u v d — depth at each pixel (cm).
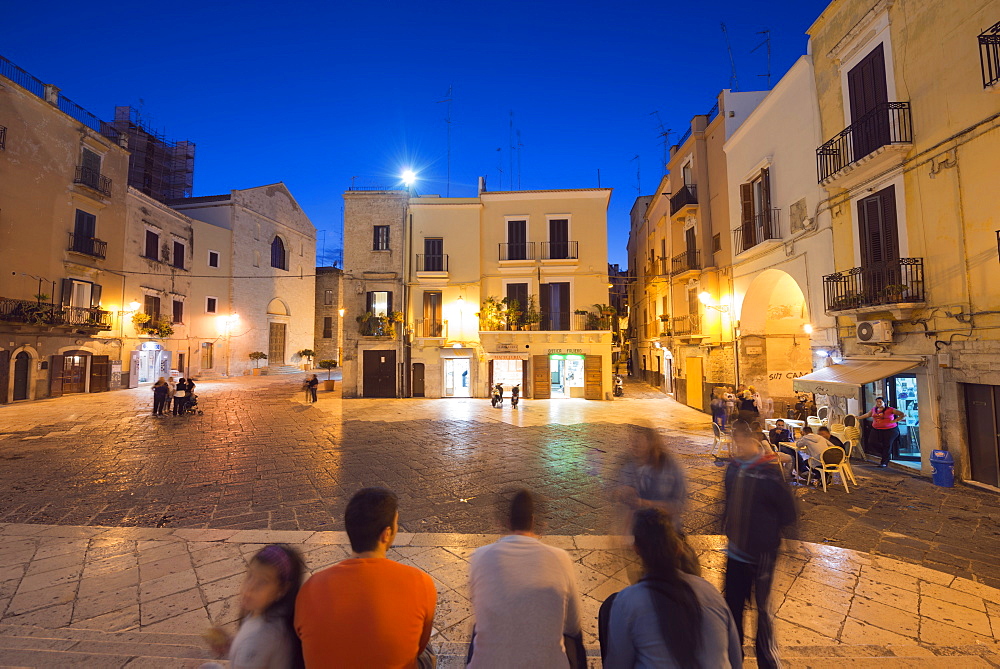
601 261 2353
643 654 184
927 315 859
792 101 1255
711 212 1831
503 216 2394
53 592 438
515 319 2297
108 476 871
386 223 2392
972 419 804
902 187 902
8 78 1955
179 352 2938
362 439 1242
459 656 332
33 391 2027
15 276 1973
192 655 329
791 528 317
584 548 534
